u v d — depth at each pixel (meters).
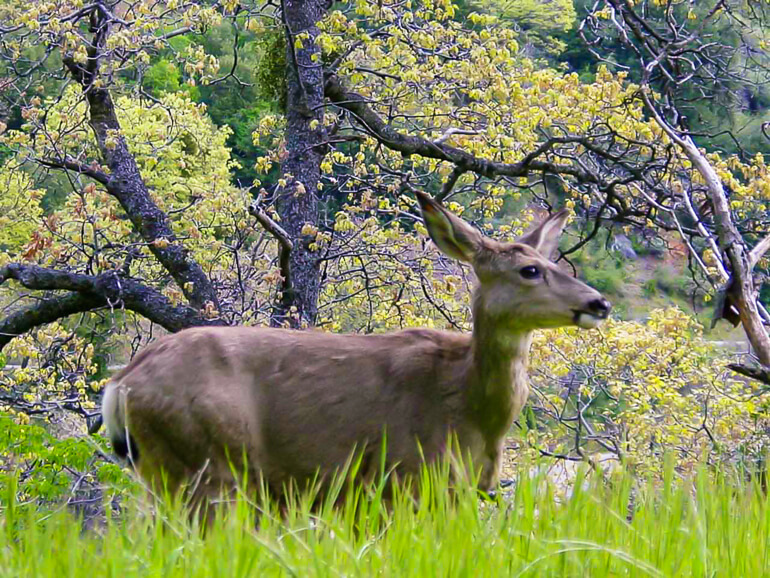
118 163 18.08
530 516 4.62
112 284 17.30
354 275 18.78
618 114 15.55
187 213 18.89
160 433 7.16
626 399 16.69
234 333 7.44
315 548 4.18
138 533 4.50
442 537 4.43
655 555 4.38
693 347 17.25
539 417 17.48
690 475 6.16
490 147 17.05
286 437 7.24
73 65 17.81
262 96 19.41
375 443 7.23
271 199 17.27
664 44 13.72
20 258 19.91
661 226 14.82
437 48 17.69
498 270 7.16
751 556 4.48
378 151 18.73
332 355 7.40
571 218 15.21
